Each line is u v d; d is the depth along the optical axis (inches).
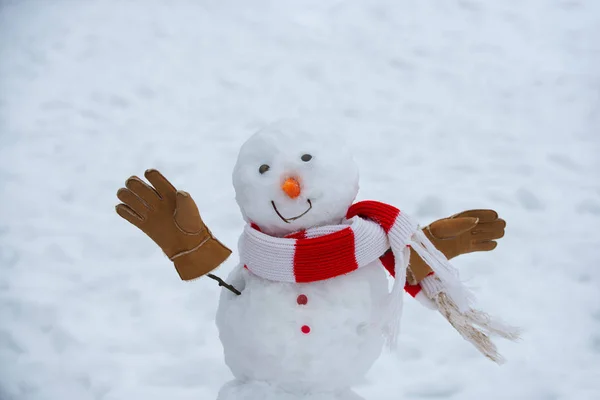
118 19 326.6
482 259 189.9
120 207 137.7
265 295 138.2
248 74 287.6
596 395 163.8
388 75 283.9
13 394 168.1
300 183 136.6
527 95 267.6
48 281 190.2
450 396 164.6
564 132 246.2
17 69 292.0
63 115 263.0
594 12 318.3
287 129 138.9
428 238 141.5
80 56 300.2
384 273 141.4
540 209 205.6
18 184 226.8
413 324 177.0
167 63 295.4
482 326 142.9
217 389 167.2
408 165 229.6
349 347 138.6
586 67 282.5
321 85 279.3
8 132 254.2
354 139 245.0
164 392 166.9
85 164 236.2
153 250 197.0
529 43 300.2
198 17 327.6
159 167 232.4
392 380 167.2
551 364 169.9
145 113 264.2
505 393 164.7
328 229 137.5
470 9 323.6
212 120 260.1
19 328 179.8
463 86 274.8
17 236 201.9
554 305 181.0
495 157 233.3
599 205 205.8
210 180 224.4
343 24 317.4
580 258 190.9
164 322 180.1
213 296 184.5
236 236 197.6
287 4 334.0
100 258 195.5
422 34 308.0
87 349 175.3
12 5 337.7
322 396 140.0
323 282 138.3
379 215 138.6
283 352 137.8
